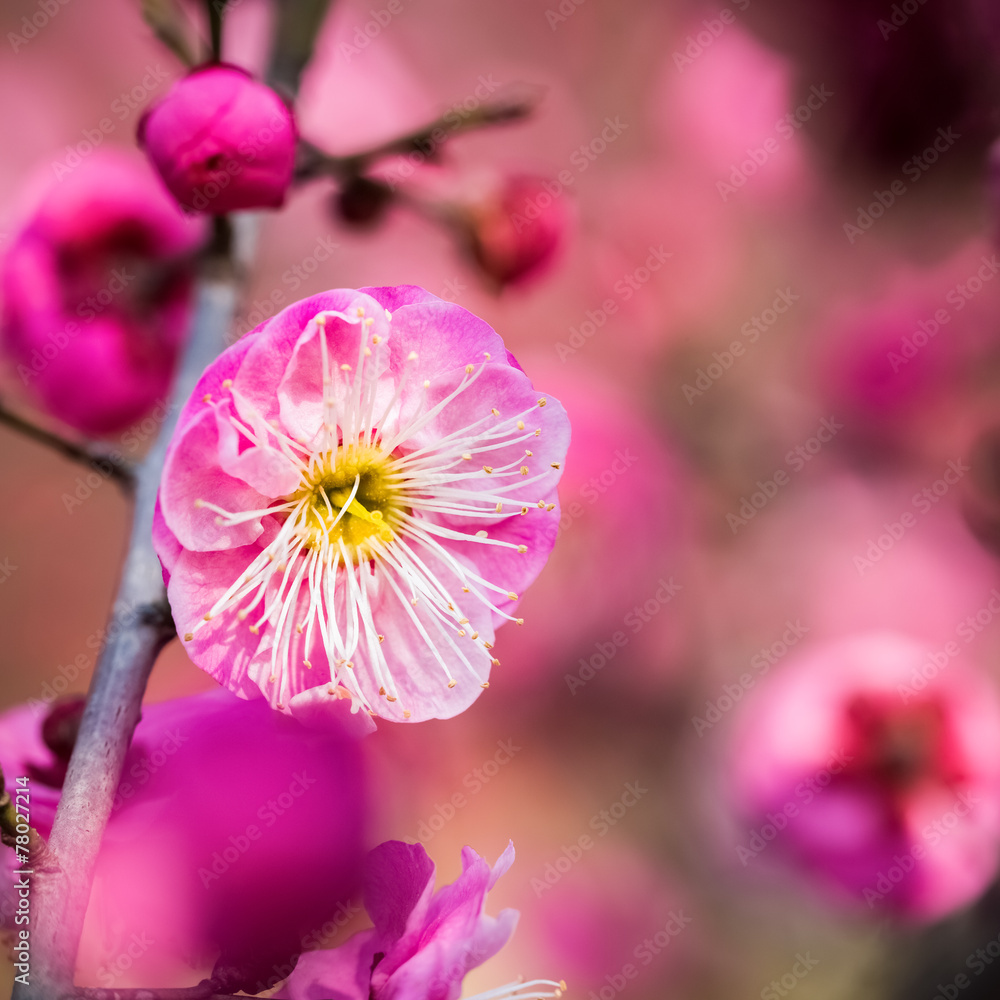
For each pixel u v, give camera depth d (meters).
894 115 0.56
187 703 0.35
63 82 0.66
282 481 0.35
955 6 0.52
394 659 0.36
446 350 0.35
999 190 0.40
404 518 0.36
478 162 0.61
